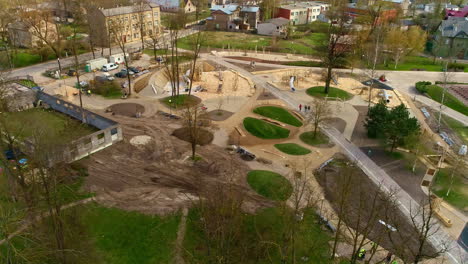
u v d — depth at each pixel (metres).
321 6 187.12
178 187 48.84
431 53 136.50
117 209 43.91
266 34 152.12
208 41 135.88
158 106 75.69
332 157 59.56
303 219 37.97
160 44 127.19
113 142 58.69
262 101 81.88
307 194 45.00
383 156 60.66
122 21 124.38
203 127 66.75
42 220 36.28
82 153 53.78
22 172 38.94
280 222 42.81
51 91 80.12
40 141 40.06
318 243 39.81
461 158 58.78
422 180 54.06
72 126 60.09
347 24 152.00
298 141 65.00
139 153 56.53
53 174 35.56
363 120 75.00
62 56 107.38
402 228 43.19
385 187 51.59
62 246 33.88
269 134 66.44
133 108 74.00
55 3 150.75
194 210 44.19
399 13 156.00
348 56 109.31
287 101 82.88
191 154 57.22
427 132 70.88
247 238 39.78
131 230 40.91
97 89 81.31
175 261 37.19
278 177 52.22
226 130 66.75
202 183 49.88
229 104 79.31
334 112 78.38
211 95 84.12
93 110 72.25
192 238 40.12
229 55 120.00
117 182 49.03
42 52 100.62
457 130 73.56
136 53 112.75
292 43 140.25
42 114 66.69
